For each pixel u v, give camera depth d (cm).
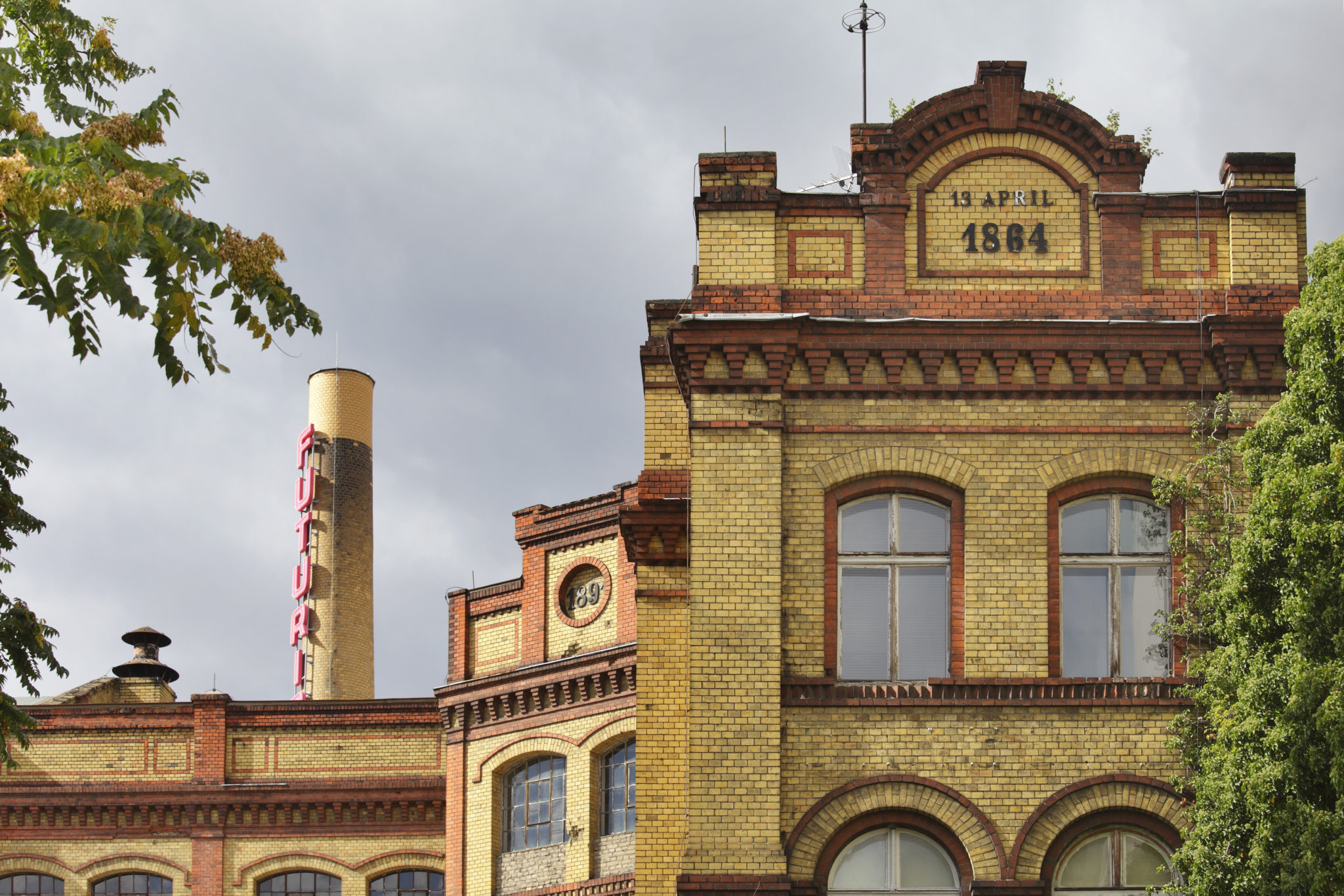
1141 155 2278
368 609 6831
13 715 2094
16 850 4084
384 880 4000
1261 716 1870
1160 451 2211
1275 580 1919
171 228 1775
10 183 1709
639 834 2525
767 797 2089
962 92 2295
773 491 2177
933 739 2125
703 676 2125
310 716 4106
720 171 2264
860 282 2255
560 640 3619
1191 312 2250
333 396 6912
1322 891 1759
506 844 3616
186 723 4131
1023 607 2167
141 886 4062
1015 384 2223
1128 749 2119
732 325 2208
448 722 3738
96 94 2067
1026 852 2092
